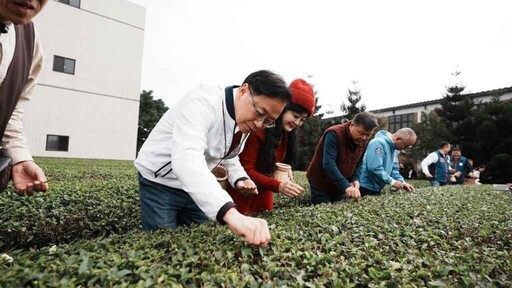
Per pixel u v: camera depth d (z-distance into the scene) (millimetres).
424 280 1658
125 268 1449
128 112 25062
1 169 2012
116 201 4781
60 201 4445
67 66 22234
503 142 21828
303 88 3711
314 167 5051
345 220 2695
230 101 2383
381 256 1846
